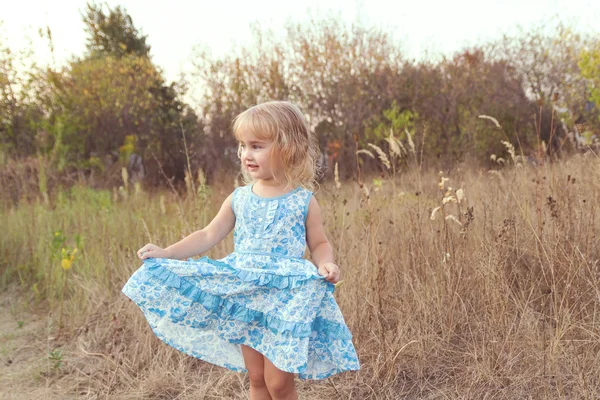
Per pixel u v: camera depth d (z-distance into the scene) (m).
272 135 2.29
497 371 2.79
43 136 11.10
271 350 2.15
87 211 6.80
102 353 3.63
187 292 2.20
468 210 3.39
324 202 5.77
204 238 2.44
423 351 3.04
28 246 5.59
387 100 12.65
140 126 12.24
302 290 2.13
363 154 11.49
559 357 2.77
